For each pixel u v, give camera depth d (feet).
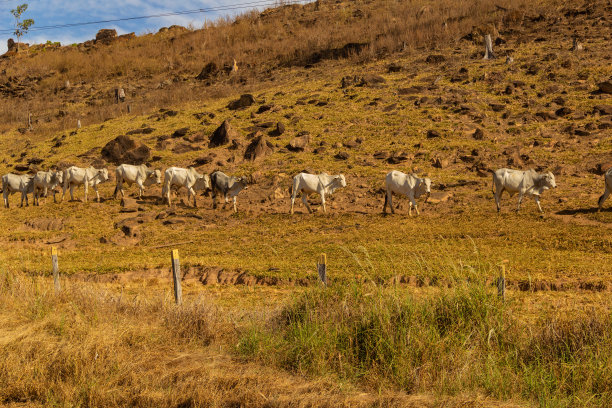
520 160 86.12
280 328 22.99
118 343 20.93
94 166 106.73
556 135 95.76
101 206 82.33
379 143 101.40
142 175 86.48
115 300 26.96
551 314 27.71
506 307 22.67
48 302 26.30
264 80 168.35
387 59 159.84
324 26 215.92
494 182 66.85
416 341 19.58
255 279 43.96
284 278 42.39
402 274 38.75
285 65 181.88
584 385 17.70
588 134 93.40
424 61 149.18
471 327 21.18
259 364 19.98
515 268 42.01
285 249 54.54
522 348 20.29
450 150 95.09
